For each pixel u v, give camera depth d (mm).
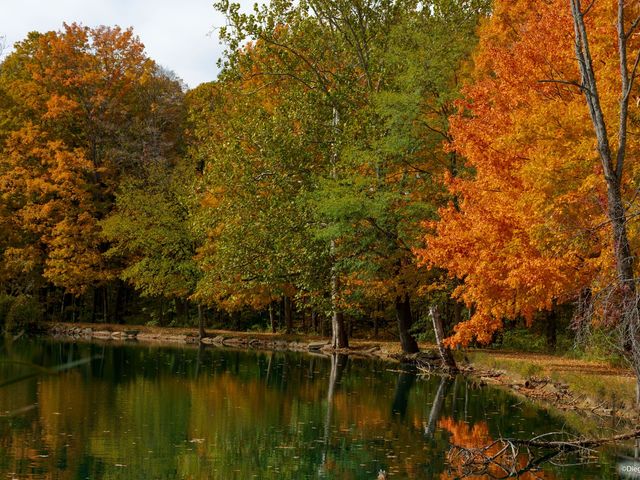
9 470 12062
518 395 21500
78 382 23047
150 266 43125
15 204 46844
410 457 13547
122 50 50812
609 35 18953
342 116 32625
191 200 35594
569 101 20375
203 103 38281
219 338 43312
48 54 49875
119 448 13938
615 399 17844
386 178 29719
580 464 13094
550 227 17641
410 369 28828
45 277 47938
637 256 16344
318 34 32906
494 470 12750
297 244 31094
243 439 14953
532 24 22234
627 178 17375
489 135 22391
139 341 42750
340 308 32156
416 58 29359
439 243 23219
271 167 32438
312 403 19641
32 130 47125
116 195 45438
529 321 22594
